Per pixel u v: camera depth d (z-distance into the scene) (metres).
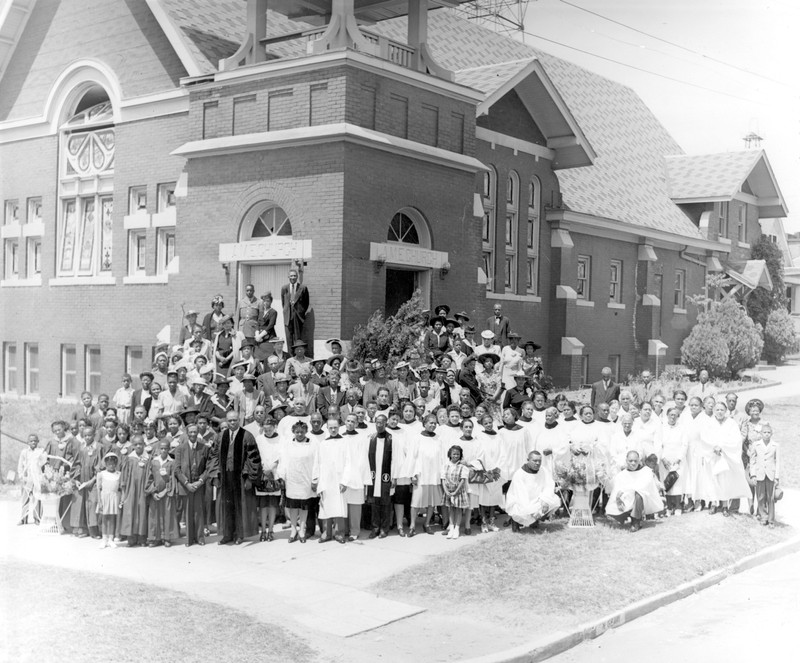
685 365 30.08
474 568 11.50
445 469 13.32
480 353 17.95
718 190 34.50
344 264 18.36
